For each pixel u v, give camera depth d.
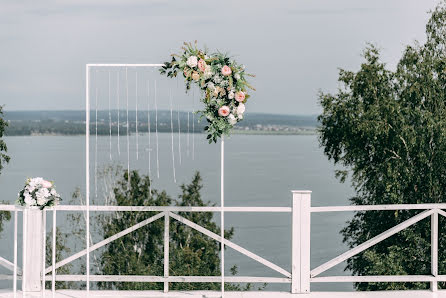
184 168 82.25
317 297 5.34
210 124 4.89
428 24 12.29
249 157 136.12
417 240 11.18
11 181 79.88
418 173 11.84
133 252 12.37
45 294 5.35
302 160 132.12
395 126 11.75
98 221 12.62
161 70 4.98
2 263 5.50
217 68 4.87
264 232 58.16
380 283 11.08
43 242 5.18
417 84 11.67
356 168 12.60
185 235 13.84
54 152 123.62
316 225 55.97
